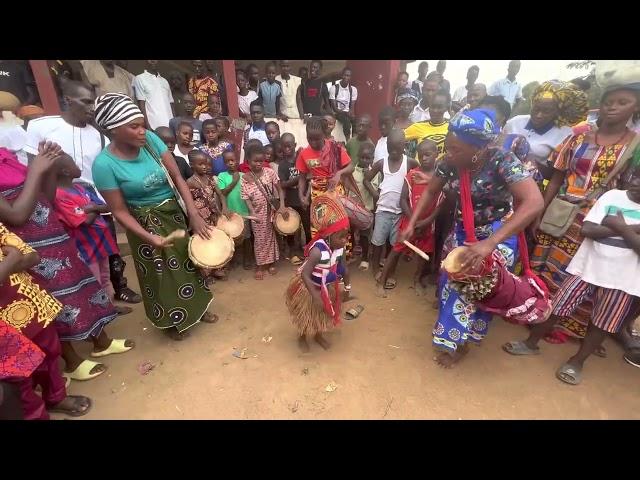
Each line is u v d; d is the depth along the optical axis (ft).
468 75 25.41
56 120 11.29
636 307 9.38
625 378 9.72
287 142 16.48
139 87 21.76
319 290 9.83
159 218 9.88
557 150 10.46
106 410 8.63
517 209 7.11
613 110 8.98
